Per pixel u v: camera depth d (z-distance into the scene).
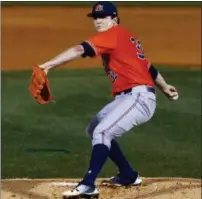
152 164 29.11
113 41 20.20
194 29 78.00
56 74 49.97
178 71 53.09
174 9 89.69
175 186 23.50
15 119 36.56
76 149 31.38
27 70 54.09
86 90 44.16
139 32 77.25
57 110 38.94
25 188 23.05
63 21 81.69
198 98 42.56
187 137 33.94
